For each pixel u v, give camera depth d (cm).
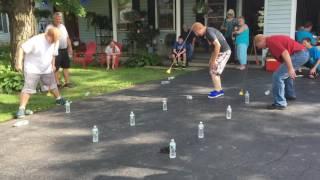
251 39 1445
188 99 816
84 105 796
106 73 1205
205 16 1551
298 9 1359
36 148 551
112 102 815
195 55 1480
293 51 696
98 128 635
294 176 434
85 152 529
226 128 609
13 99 861
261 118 657
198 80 1038
